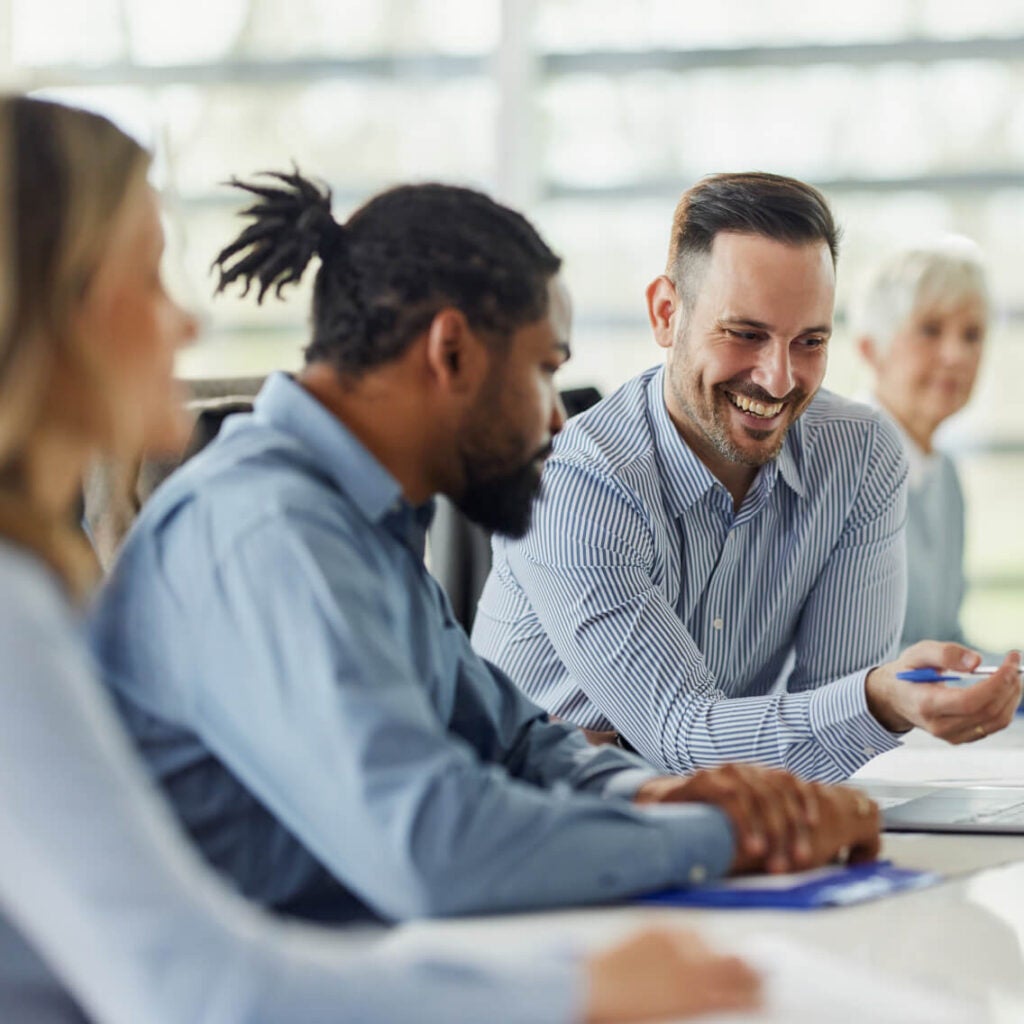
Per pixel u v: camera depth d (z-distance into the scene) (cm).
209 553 201
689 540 369
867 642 388
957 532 649
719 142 1028
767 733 315
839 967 168
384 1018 141
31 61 1019
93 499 334
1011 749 358
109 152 160
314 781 191
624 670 347
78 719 137
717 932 185
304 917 215
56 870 134
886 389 648
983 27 1005
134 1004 136
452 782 189
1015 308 1019
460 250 227
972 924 191
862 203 1025
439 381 228
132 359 162
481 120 1036
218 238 1015
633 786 245
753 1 1017
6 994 150
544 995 146
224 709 198
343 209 1036
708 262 354
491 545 441
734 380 354
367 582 204
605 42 1027
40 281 153
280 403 226
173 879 138
